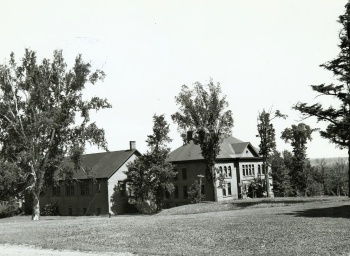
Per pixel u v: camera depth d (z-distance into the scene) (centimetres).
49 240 2033
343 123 3700
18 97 4391
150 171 5562
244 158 7250
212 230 2109
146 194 5684
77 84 4541
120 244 1780
